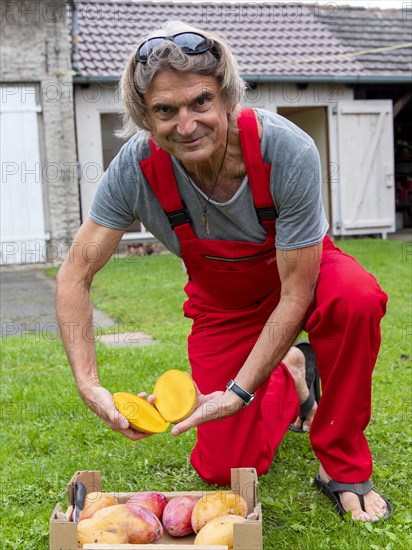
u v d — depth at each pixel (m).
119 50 10.41
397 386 3.47
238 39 11.48
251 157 2.00
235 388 2.06
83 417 3.11
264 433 2.38
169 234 2.24
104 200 2.17
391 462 2.57
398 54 11.75
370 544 2.00
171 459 2.67
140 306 5.89
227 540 1.66
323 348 2.14
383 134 11.43
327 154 11.30
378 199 11.52
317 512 2.19
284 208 2.06
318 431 2.22
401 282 6.82
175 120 1.82
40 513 2.24
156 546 1.59
